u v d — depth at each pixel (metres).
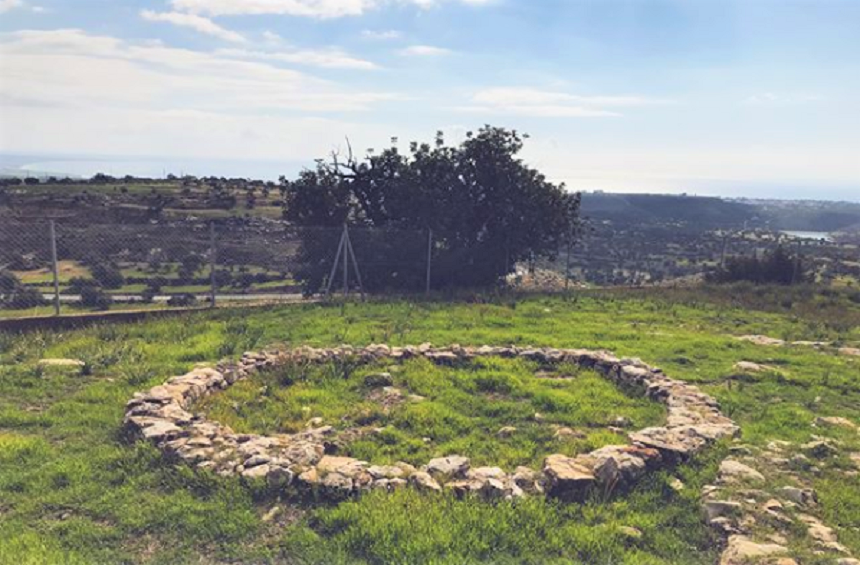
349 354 8.48
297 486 4.56
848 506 4.70
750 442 5.86
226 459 4.90
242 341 9.46
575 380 8.09
